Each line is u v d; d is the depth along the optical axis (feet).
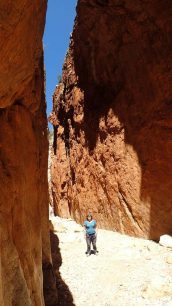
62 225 58.18
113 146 55.21
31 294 19.47
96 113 60.18
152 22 49.62
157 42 49.21
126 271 39.37
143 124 50.85
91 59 61.05
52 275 32.04
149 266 40.22
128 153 52.49
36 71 24.34
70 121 69.87
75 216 65.62
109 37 56.24
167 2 48.21
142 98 51.29
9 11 13.24
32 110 23.81
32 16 15.48
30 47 16.61
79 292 35.32
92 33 59.26
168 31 47.93
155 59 49.42
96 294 34.99
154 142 49.37
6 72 15.47
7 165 18.43
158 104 49.26
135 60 52.31
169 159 48.16
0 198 16.92
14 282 16.92
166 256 42.37
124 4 52.16
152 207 48.93
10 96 17.60
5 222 17.08
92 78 61.57
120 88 55.21
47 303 31.09
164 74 48.42
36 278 20.67
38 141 27.99
